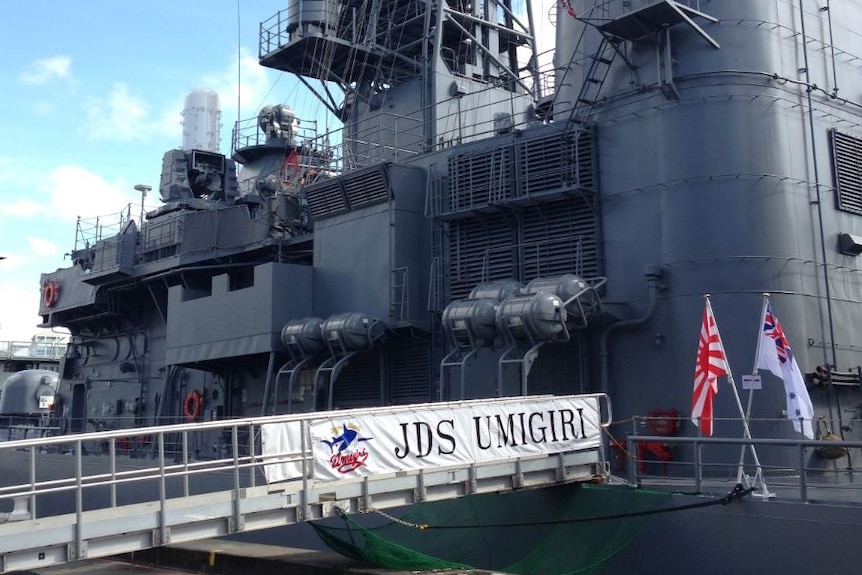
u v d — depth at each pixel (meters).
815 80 18.08
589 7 19.31
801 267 16.75
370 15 27.62
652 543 13.30
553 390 18.27
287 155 31.75
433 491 12.77
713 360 13.49
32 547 9.58
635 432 14.98
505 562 15.11
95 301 30.25
